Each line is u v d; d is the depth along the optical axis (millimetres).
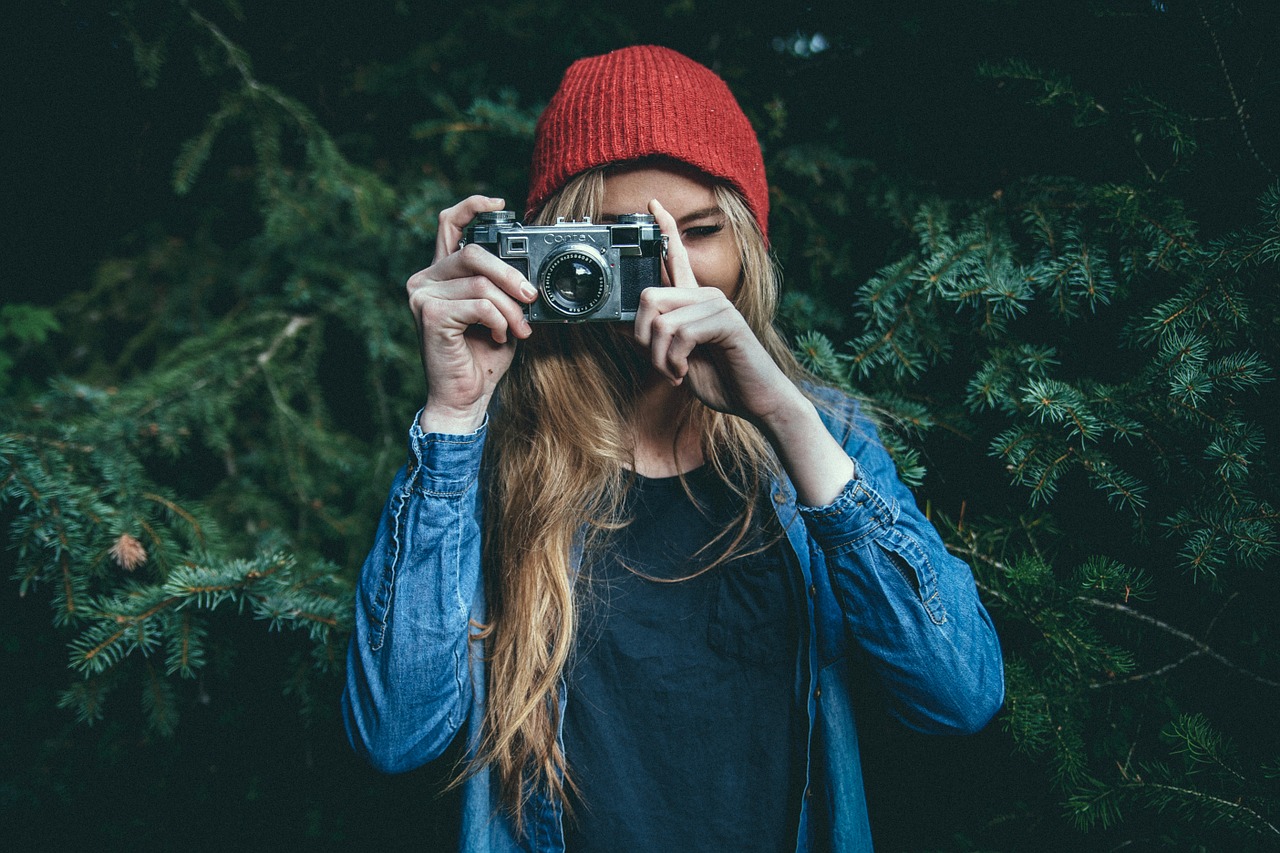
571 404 1249
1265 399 1243
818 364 1438
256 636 1747
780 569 1196
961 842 1438
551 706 1148
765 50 1779
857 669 1279
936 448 1510
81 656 1397
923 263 1397
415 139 1902
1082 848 1401
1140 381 1253
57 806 2137
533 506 1211
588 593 1193
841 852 1191
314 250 2092
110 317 2336
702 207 1247
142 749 2152
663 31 1864
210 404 1938
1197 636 1346
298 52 2002
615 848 1130
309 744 1960
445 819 1874
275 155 1865
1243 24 1220
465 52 1967
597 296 1153
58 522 1561
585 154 1234
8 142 1854
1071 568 1388
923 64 1563
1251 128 1270
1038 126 1488
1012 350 1377
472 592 1147
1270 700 1307
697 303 1066
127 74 1767
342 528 1958
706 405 1129
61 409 1870
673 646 1163
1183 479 1252
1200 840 1264
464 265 1105
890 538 1062
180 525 1749
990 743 1513
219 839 2080
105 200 2105
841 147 1673
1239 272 1209
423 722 1101
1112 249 1364
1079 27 1398
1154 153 1389
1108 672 1286
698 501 1239
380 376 2070
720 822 1141
